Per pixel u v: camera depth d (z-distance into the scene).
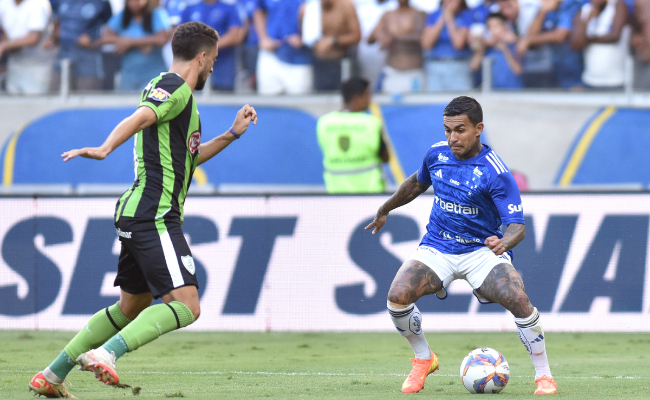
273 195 29.77
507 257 15.38
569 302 28.23
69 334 29.28
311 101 42.22
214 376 18.28
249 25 42.97
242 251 29.83
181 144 13.00
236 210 29.91
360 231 29.30
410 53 42.00
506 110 41.16
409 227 28.98
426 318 29.03
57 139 43.28
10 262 30.19
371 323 29.09
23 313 30.09
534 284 28.42
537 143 40.81
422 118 41.25
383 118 41.53
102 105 43.41
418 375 15.34
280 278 29.62
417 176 16.38
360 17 42.94
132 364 21.12
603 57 40.66
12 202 30.28
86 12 43.78
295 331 29.52
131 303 13.59
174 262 12.59
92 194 29.92
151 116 12.23
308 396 14.25
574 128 40.62
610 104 40.47
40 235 30.11
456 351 24.34
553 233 28.41
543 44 41.25
